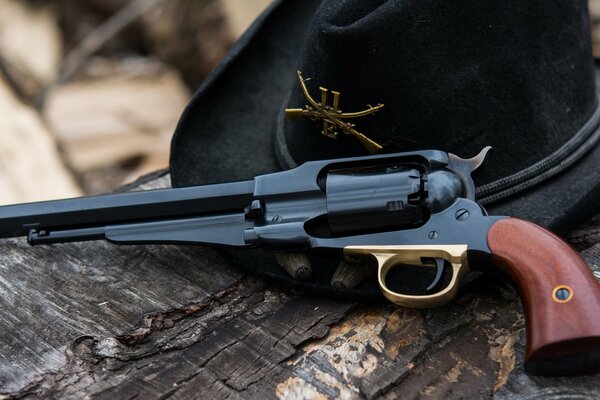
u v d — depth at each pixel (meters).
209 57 1.59
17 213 0.70
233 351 0.65
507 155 0.69
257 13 1.52
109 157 1.49
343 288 0.67
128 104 1.66
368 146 0.69
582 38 0.72
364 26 0.65
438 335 0.65
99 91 1.71
